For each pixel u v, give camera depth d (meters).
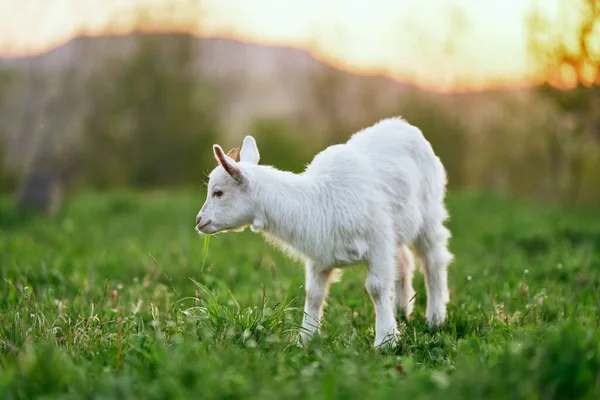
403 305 7.60
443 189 7.64
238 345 5.71
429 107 26.58
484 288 8.63
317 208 6.44
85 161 30.22
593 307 7.29
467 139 26.58
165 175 32.16
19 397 4.57
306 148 29.34
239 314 6.19
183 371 4.71
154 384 4.61
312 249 6.49
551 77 17.28
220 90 35.38
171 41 31.91
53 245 13.62
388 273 6.60
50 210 19.80
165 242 14.20
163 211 19.88
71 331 6.22
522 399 4.09
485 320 7.05
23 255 11.42
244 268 10.73
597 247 12.55
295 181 6.54
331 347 6.10
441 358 5.76
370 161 6.83
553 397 4.18
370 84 28.08
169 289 9.29
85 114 30.97
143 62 31.58
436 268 7.38
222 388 4.44
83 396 4.50
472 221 17.39
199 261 10.98
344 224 6.41
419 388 4.44
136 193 25.39
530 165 26.31
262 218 6.53
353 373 4.83
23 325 6.21
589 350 4.65
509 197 22.16
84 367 5.05
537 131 24.50
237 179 6.40
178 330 6.14
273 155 29.19
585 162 23.88
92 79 31.12
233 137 33.50
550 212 18.52
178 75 31.91
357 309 7.69
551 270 9.77
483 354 5.47
